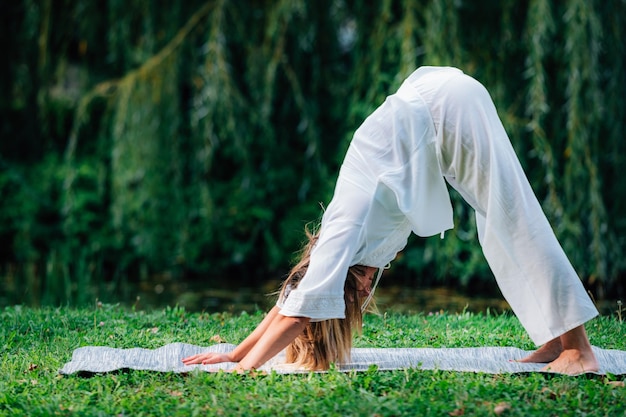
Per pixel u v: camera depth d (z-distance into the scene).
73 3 12.15
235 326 5.73
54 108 13.05
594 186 9.37
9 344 4.96
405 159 4.03
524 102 10.05
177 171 11.04
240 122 10.82
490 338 5.10
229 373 4.01
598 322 5.66
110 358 4.40
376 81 10.16
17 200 12.36
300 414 3.46
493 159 3.96
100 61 12.45
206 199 11.04
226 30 10.77
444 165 4.09
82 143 13.09
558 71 9.73
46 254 12.06
